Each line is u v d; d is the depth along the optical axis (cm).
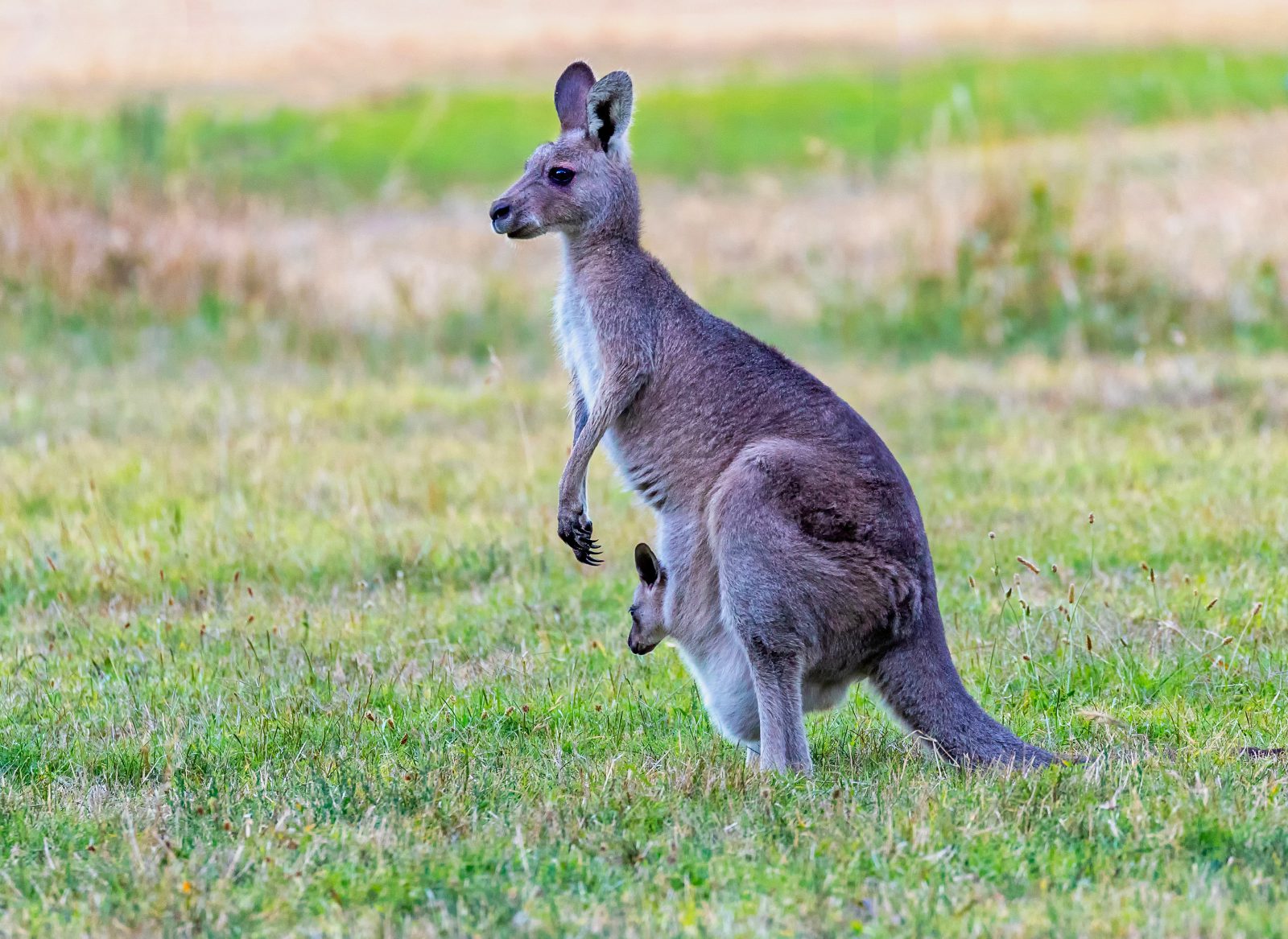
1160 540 2181
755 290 4572
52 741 1548
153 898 1123
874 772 1442
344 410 3250
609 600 2086
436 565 2225
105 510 2478
